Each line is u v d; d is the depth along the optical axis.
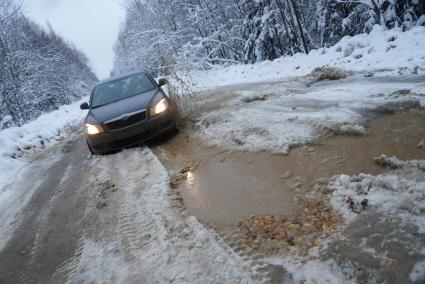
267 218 3.11
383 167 3.52
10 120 17.86
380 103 5.28
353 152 4.00
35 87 25.03
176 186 4.30
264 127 5.34
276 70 14.02
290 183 3.65
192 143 5.80
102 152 6.38
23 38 26.52
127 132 6.09
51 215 4.36
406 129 4.28
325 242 2.58
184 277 2.57
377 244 2.37
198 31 25.03
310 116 5.28
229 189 3.87
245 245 2.79
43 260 3.35
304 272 2.34
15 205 5.09
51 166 6.99
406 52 8.88
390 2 13.16
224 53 25.22
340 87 7.38
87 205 4.34
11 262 3.49
